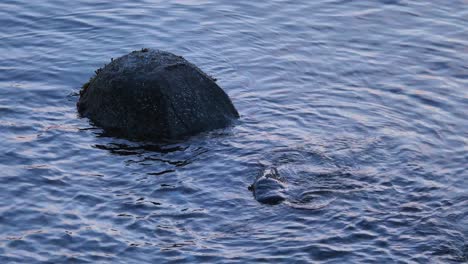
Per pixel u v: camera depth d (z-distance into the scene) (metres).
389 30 49.66
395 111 40.88
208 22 50.06
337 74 44.72
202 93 39.81
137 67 39.66
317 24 50.25
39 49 46.06
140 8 51.38
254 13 51.47
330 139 38.03
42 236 30.45
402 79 44.19
